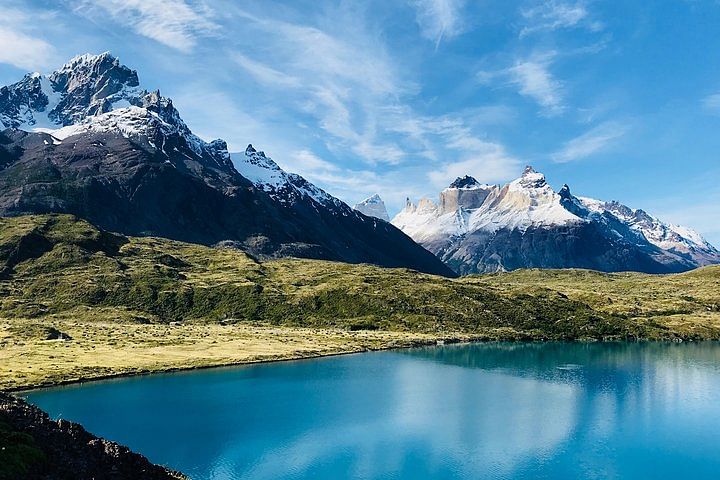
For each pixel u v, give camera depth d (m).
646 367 184.12
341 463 94.38
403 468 92.88
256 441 104.94
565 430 113.50
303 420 118.50
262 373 167.12
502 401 136.00
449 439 107.44
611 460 98.00
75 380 144.62
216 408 126.88
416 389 148.75
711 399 139.12
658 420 120.44
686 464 96.12
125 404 128.00
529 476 90.44
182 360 175.38
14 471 50.03
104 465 58.94
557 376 168.00
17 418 59.62
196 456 96.44
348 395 141.00
